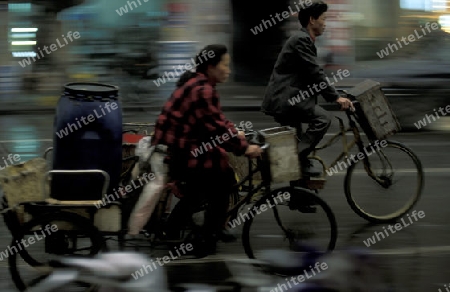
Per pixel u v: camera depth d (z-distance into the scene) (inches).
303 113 271.0
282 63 273.4
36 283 225.9
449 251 261.4
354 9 665.0
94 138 221.5
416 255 256.7
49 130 508.4
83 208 220.1
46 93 628.1
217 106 221.0
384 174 290.7
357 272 166.9
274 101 274.2
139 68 631.8
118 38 636.7
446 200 327.0
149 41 638.5
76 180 221.8
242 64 716.7
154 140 223.5
